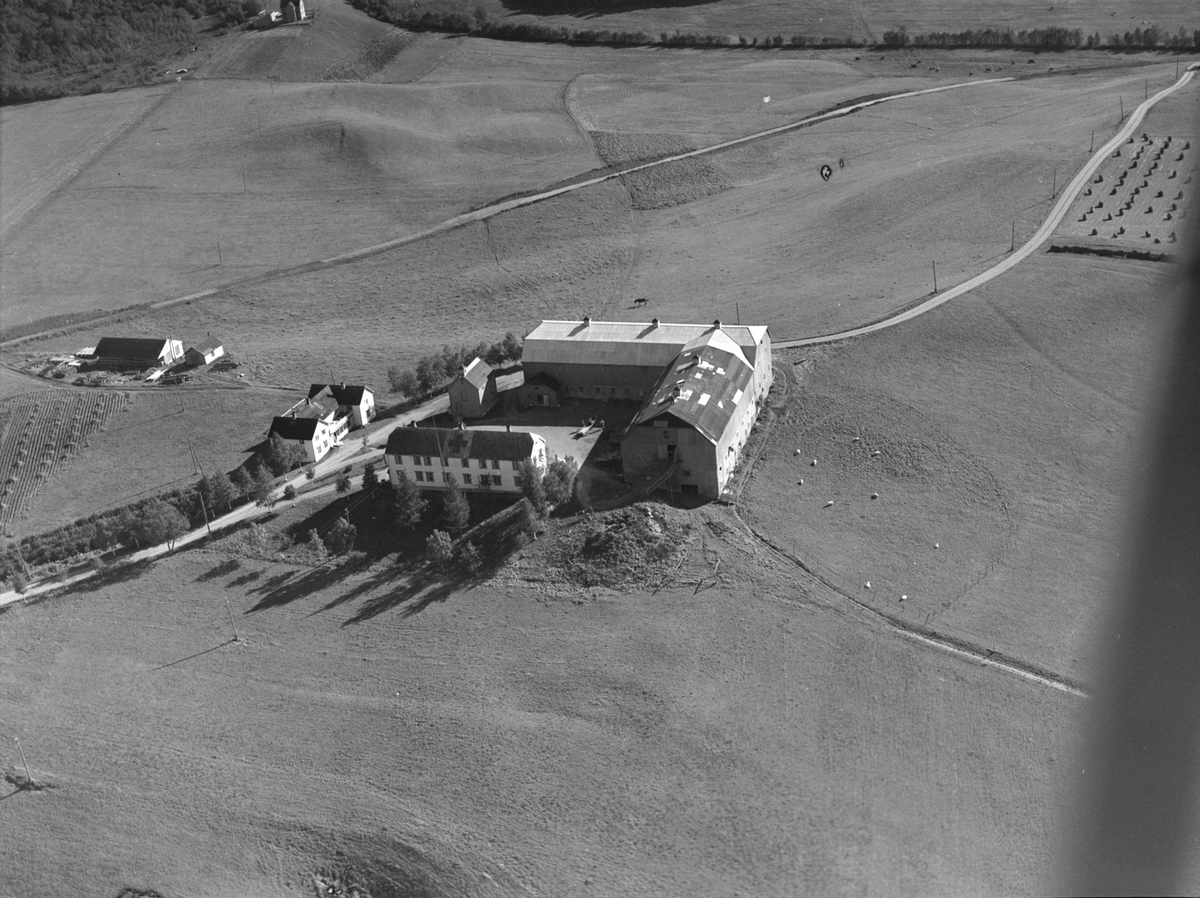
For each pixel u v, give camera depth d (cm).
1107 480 19025
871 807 13100
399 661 16225
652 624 16350
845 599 16675
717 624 16225
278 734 15112
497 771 14175
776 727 14362
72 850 13638
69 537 19912
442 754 14525
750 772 13725
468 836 13338
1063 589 16712
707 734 14338
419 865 13050
